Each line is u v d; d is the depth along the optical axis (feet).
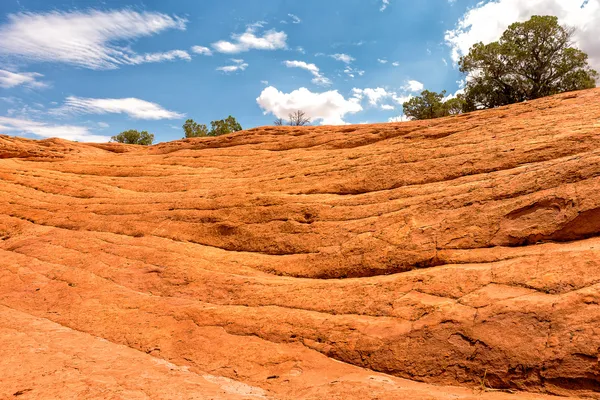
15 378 20.92
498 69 117.29
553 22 108.88
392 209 35.99
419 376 21.08
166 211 51.65
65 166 81.20
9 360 23.56
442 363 20.92
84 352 25.81
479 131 46.39
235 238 43.09
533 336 19.45
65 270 41.88
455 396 18.33
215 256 40.78
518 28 113.60
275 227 41.63
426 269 28.09
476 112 58.70
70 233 52.08
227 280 35.01
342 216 38.86
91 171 77.30
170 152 90.02
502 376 19.13
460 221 30.12
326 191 45.70
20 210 62.75
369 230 34.73
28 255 47.21
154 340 28.25
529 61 115.14
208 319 29.60
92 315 32.81
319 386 20.97
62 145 103.91
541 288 21.53
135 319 31.35
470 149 40.81
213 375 23.76
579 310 19.21
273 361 24.21
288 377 22.61
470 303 22.86
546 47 113.39
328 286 30.22
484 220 28.94
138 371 23.06
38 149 96.27
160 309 32.17
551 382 17.88
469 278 24.86
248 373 23.57
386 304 25.96
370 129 66.44
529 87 118.42
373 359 22.75
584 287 20.16
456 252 28.27
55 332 29.78
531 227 26.50
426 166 41.42
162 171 72.64
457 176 37.73
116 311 32.96
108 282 38.50
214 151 79.82
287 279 33.65
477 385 19.53
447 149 43.11
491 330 20.71
